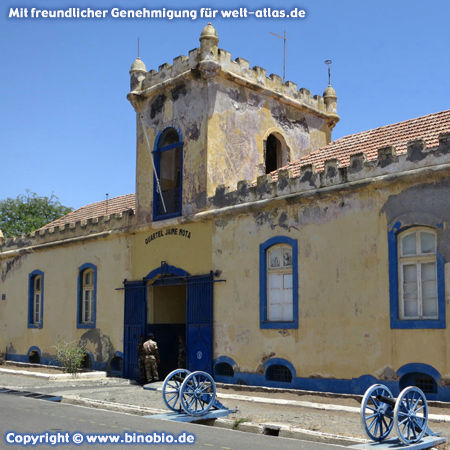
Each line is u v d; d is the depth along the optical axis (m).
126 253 20.89
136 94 20.66
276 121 20.70
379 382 13.51
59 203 48.41
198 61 18.80
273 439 9.71
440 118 16.22
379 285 13.79
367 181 14.03
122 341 20.50
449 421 10.87
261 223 16.56
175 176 20.78
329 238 14.90
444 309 12.63
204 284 17.83
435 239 13.11
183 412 11.88
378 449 8.55
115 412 12.46
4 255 27.08
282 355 15.57
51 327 23.97
